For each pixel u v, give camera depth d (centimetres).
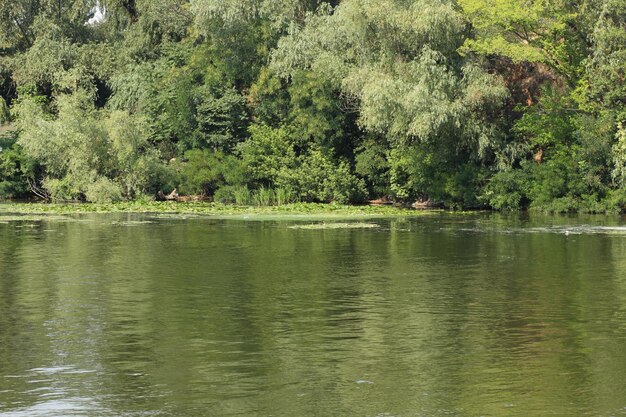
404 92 4903
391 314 1912
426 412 1271
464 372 1462
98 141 5381
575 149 4950
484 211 5022
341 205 5091
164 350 1599
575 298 2106
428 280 2373
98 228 3762
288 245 3153
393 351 1595
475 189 5094
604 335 1720
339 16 5275
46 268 2570
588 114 5119
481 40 5053
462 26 5072
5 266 2609
